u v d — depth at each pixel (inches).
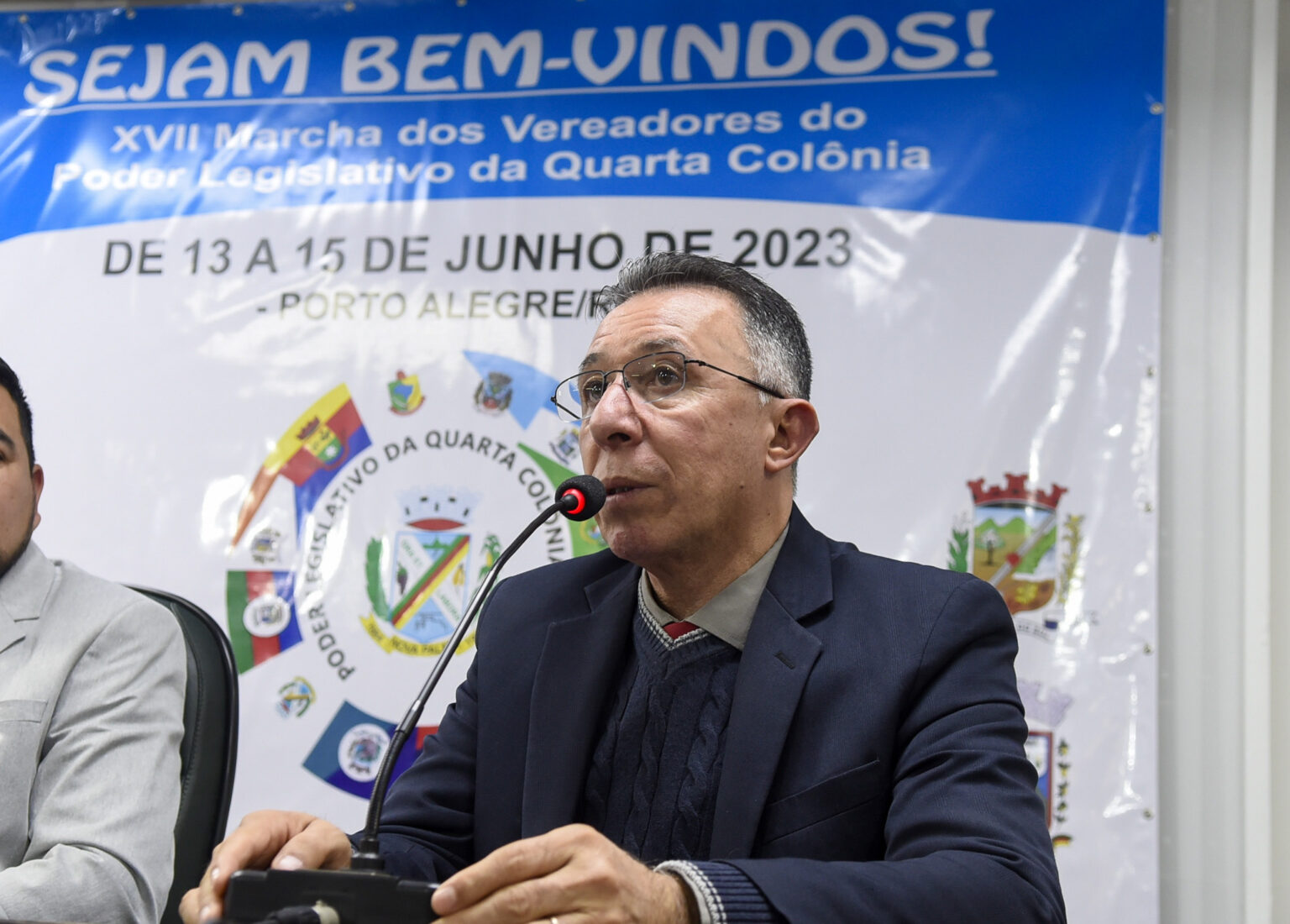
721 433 52.3
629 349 53.4
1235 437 89.4
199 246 104.6
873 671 50.0
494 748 55.2
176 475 100.9
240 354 102.3
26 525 69.2
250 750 96.0
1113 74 94.3
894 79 97.7
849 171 96.9
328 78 106.2
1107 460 89.8
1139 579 88.0
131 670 65.8
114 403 102.6
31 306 105.0
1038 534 89.8
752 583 53.7
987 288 93.4
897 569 54.3
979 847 42.8
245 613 98.2
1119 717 86.7
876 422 93.0
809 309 95.2
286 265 103.3
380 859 37.7
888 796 48.5
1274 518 91.8
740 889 37.6
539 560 96.5
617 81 101.9
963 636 50.4
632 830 50.9
